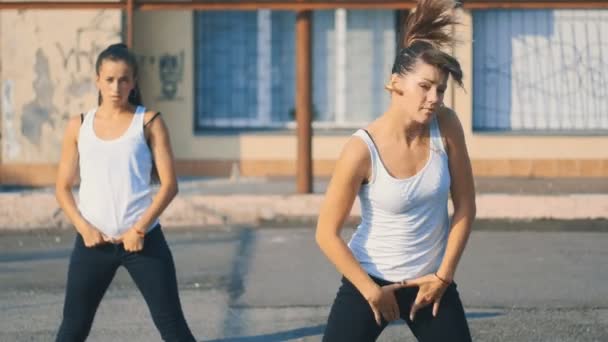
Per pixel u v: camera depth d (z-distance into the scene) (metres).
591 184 13.80
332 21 15.55
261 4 11.50
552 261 9.48
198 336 7.05
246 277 8.91
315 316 7.54
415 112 4.15
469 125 14.61
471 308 7.75
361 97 15.59
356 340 4.29
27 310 7.85
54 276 9.11
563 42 14.67
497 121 14.76
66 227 11.66
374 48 15.57
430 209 4.28
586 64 14.69
